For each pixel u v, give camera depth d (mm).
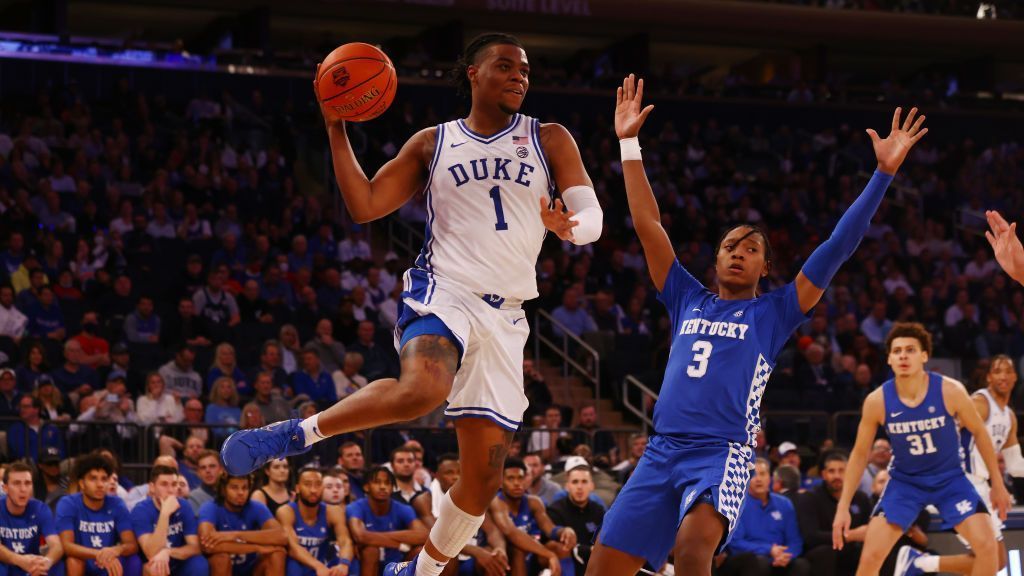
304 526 9492
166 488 9180
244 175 18453
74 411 11867
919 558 8703
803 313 5109
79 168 17312
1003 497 7863
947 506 7828
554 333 16672
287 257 16609
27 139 17484
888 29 25844
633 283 18594
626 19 24328
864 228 5000
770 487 11234
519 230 4488
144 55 21141
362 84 4359
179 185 17656
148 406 11836
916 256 21094
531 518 9953
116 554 8898
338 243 17312
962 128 25938
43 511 8953
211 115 20344
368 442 12109
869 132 5047
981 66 27625
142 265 15633
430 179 4551
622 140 5512
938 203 23641
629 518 5039
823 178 23109
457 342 4359
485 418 4566
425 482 10875
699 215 21016
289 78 22062
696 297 5391
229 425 11250
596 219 4316
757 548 9867
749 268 5258
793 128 25172
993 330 18469
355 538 9539
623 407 15719
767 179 22812
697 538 4719
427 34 24875
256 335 14445
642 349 16500
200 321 14180
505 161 4488
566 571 9852
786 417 14164
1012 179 25078
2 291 13305
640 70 25062
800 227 21750
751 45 26766
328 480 9961
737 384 5027
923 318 18750
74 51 20672
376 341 15352
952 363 16984
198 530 9250
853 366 16219
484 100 4523
